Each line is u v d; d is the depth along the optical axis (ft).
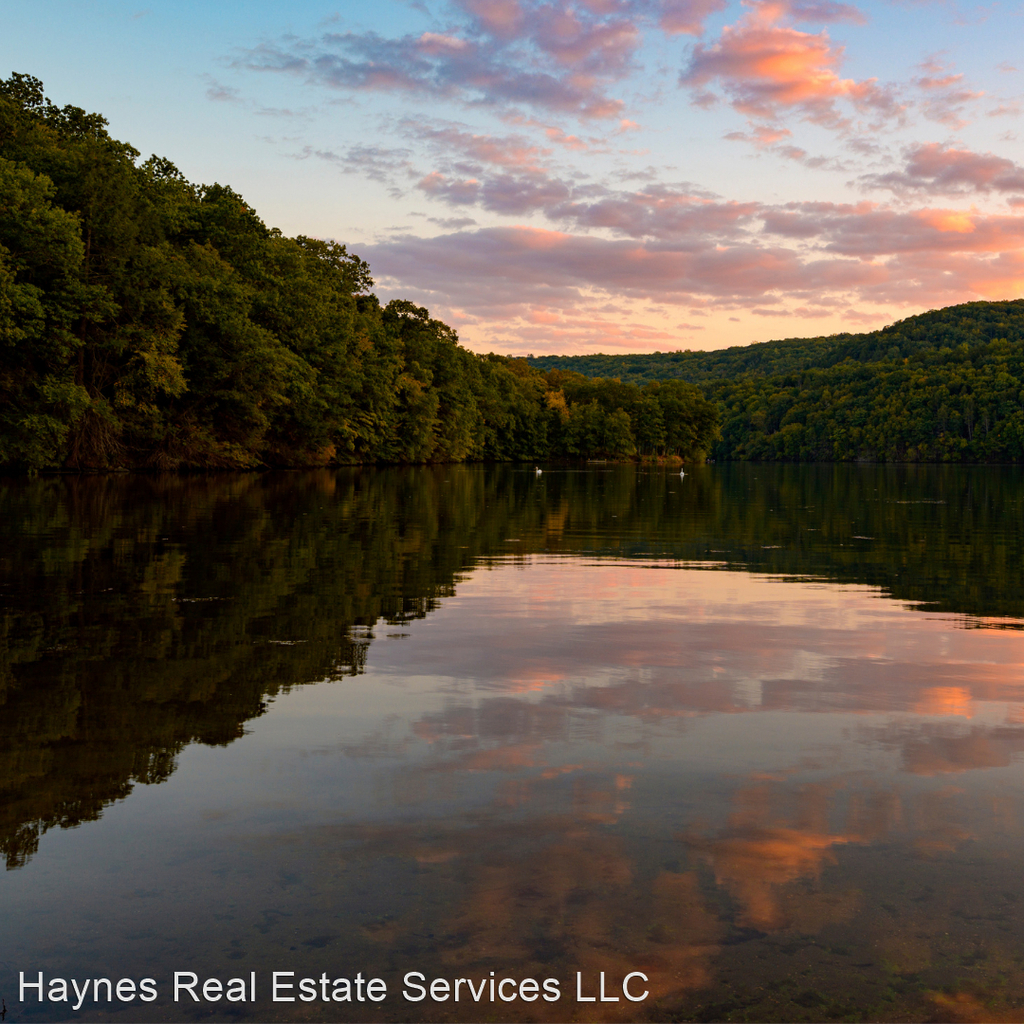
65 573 40.47
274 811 14.46
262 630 29.09
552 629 30.12
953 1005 9.76
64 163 127.95
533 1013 9.62
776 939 10.94
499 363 487.20
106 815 14.29
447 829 13.80
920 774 16.35
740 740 18.25
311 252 253.03
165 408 158.40
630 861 12.78
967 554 56.08
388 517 77.00
